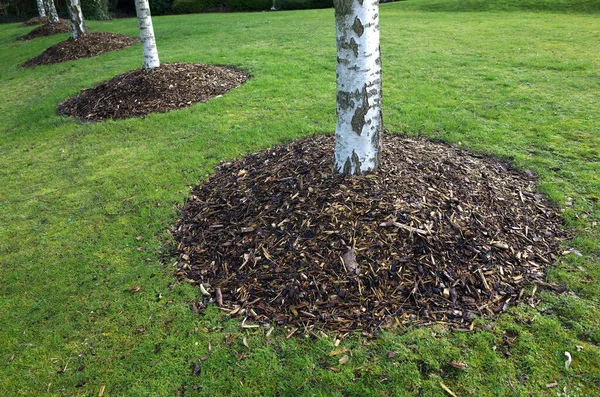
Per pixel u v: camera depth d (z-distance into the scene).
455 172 3.81
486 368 2.34
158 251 3.53
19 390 2.45
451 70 7.79
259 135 5.41
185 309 2.90
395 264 2.91
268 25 14.65
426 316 2.66
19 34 18.12
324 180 3.54
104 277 3.29
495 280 2.87
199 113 6.33
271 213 3.44
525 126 5.24
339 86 3.30
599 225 3.40
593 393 2.18
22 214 4.26
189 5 24.36
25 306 3.08
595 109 5.61
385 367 2.38
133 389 2.39
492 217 3.33
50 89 8.80
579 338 2.48
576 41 9.67
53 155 5.55
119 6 26.44
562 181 4.03
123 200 4.33
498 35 10.81
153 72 7.27
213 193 4.10
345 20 3.04
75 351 2.67
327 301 2.78
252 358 2.51
